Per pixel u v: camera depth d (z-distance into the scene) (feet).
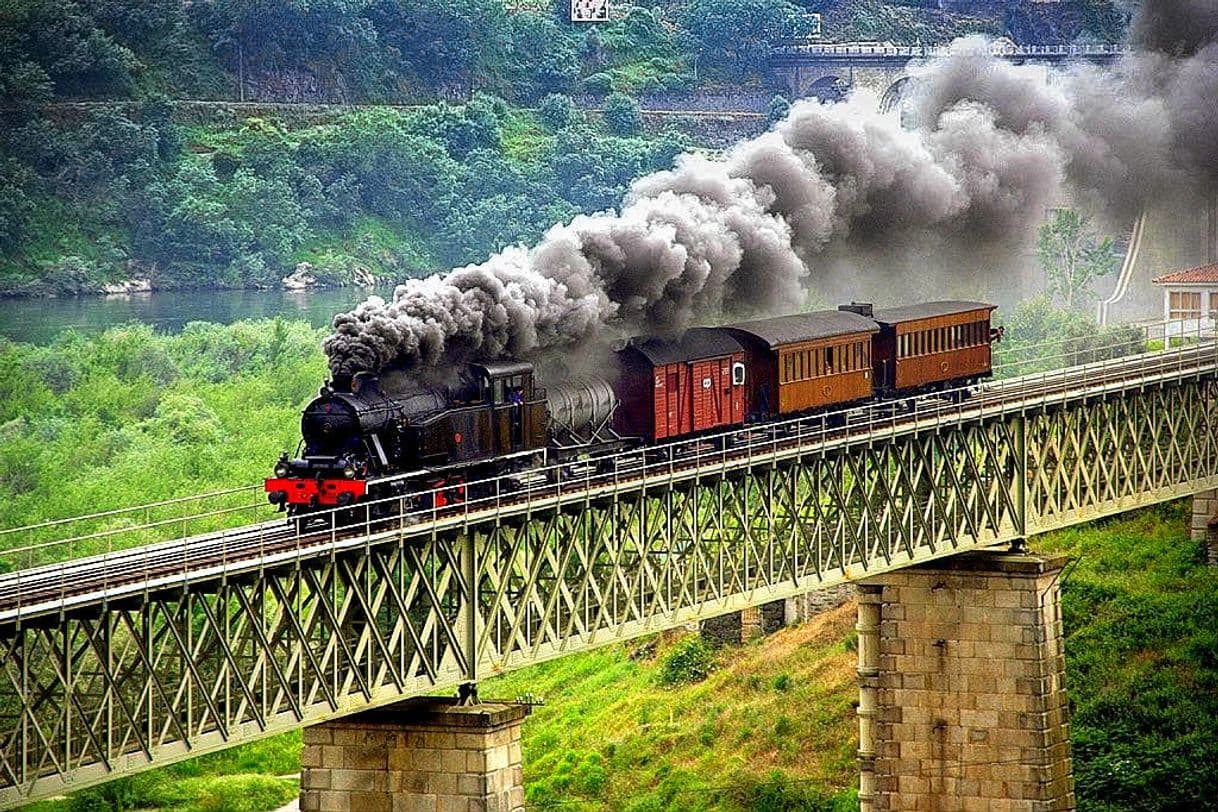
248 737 329.93
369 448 385.29
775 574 446.19
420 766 368.48
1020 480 518.78
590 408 449.89
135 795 606.14
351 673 347.97
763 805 571.69
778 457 440.45
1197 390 600.80
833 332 521.24
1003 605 501.15
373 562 359.25
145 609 315.78
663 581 413.59
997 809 502.79
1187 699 586.86
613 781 604.49
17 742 312.29
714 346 483.51
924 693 508.94
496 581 377.91
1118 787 552.82
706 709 629.10
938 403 559.38
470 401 411.75
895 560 476.95
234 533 362.12
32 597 308.60
